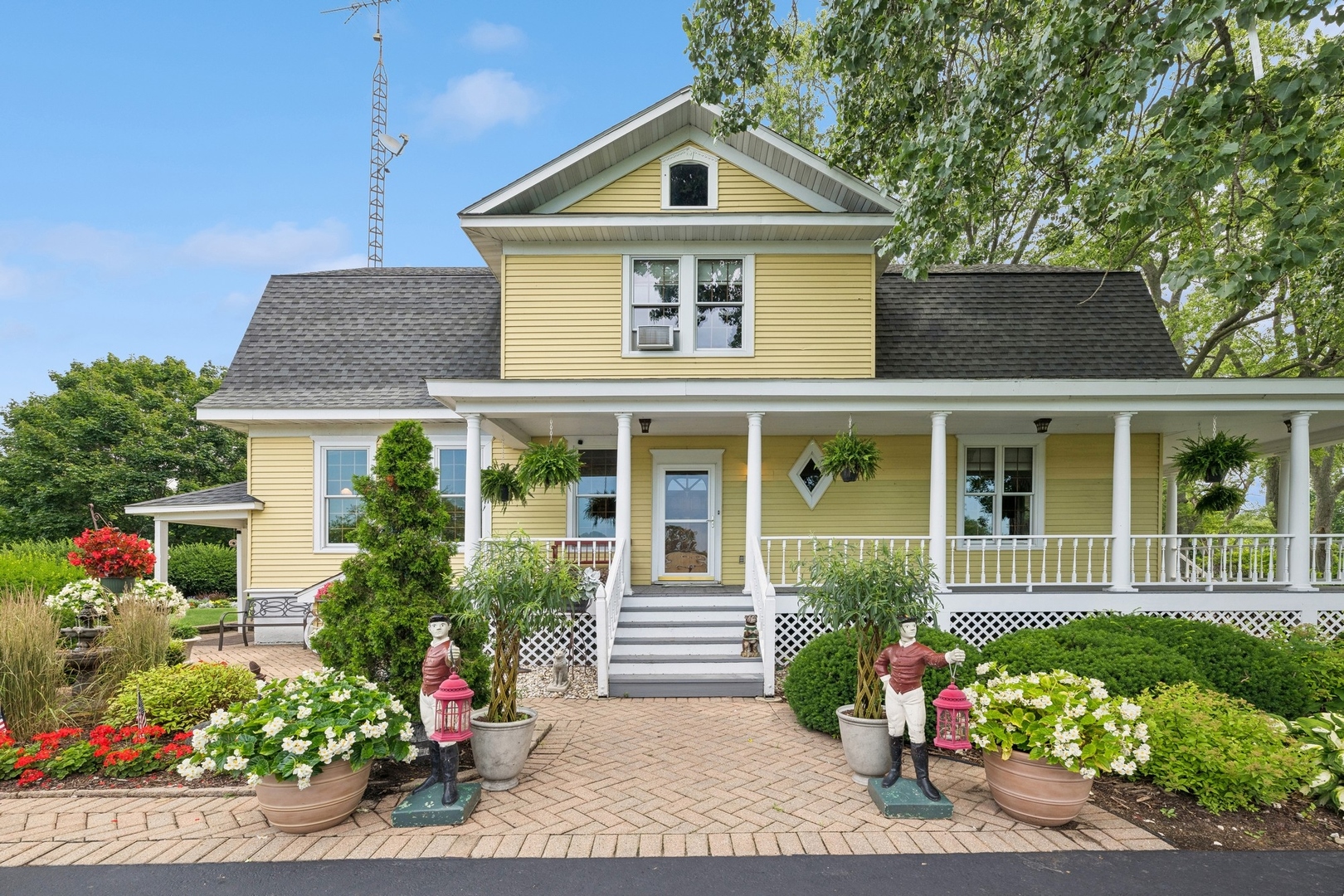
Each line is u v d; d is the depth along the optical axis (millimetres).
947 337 12383
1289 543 9719
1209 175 6062
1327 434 12500
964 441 12352
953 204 9031
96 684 7176
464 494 12695
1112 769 4504
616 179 11172
